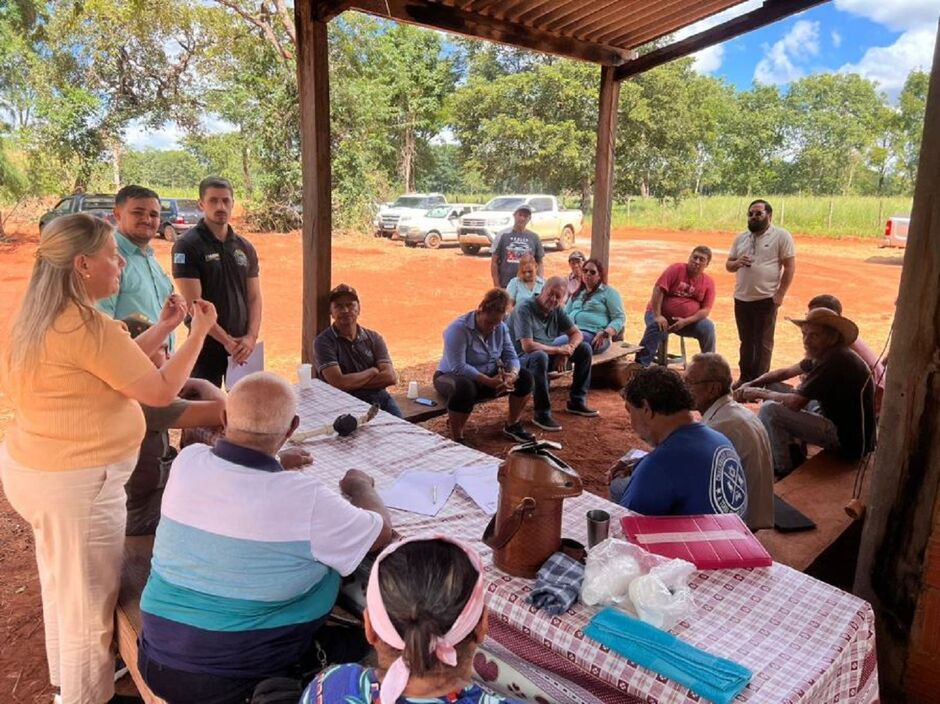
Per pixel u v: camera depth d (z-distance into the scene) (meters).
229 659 1.67
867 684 1.72
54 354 1.95
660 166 30.11
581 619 1.63
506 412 6.05
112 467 2.10
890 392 2.42
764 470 2.83
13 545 3.57
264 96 20.44
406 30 27.88
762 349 6.67
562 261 17.02
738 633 1.63
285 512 1.67
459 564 1.14
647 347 6.74
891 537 2.46
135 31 20.09
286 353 8.45
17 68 19.44
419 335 9.71
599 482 4.63
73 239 1.97
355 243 19.69
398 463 2.66
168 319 2.54
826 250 20.39
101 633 2.18
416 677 1.09
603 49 6.50
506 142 28.50
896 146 41.12
